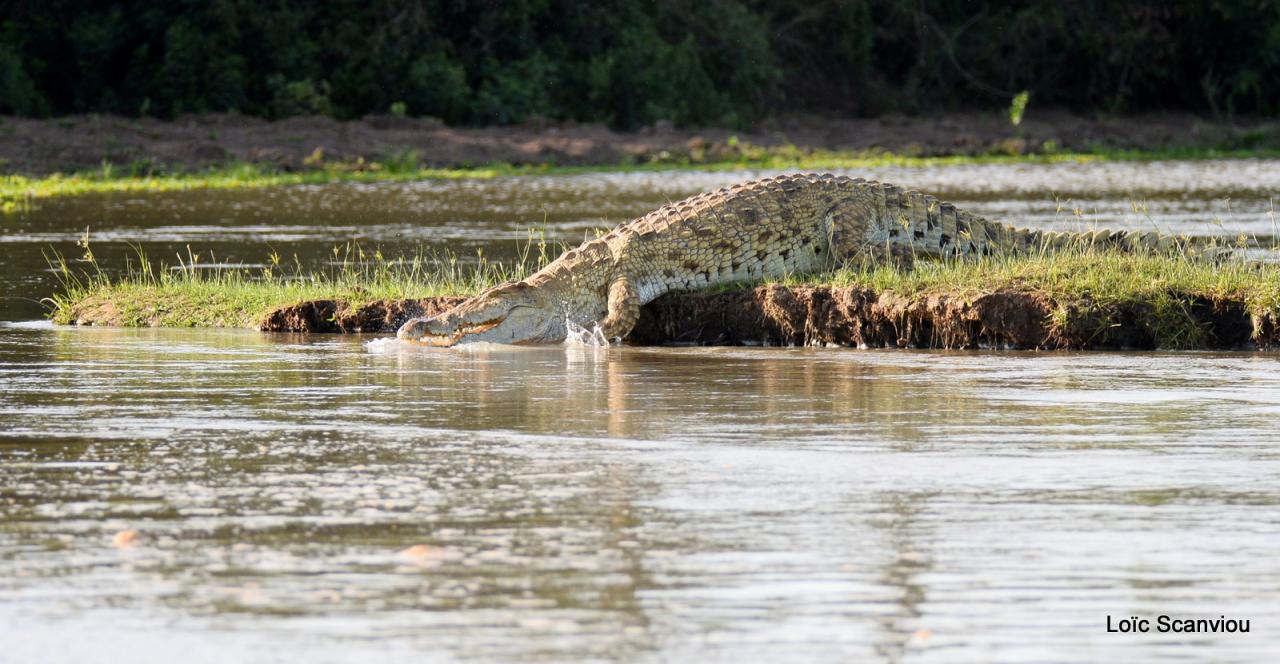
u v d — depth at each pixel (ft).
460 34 566.77
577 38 583.58
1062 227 243.19
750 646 58.59
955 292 138.62
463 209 302.86
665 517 75.36
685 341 149.28
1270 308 133.39
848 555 69.26
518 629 60.03
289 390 114.11
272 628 60.08
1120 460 87.51
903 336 139.85
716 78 614.75
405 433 96.43
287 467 86.33
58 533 72.69
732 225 150.61
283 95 510.99
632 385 116.26
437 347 141.79
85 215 289.74
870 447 91.30
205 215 290.35
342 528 73.36
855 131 579.89
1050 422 98.89
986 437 94.07
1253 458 87.92
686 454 89.56
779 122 604.90
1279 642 59.47
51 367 126.72
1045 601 63.52
